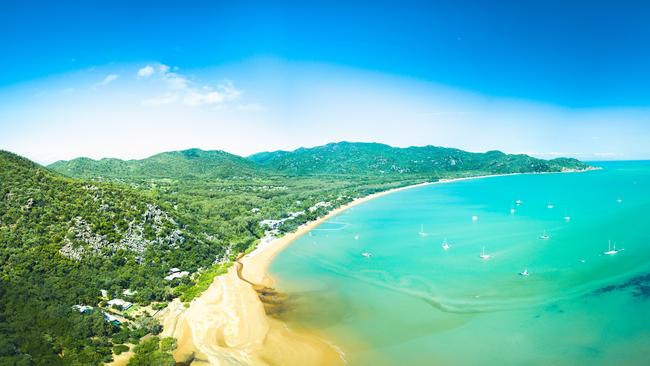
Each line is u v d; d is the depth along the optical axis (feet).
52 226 395.96
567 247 510.17
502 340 289.53
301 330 313.12
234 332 310.04
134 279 382.42
